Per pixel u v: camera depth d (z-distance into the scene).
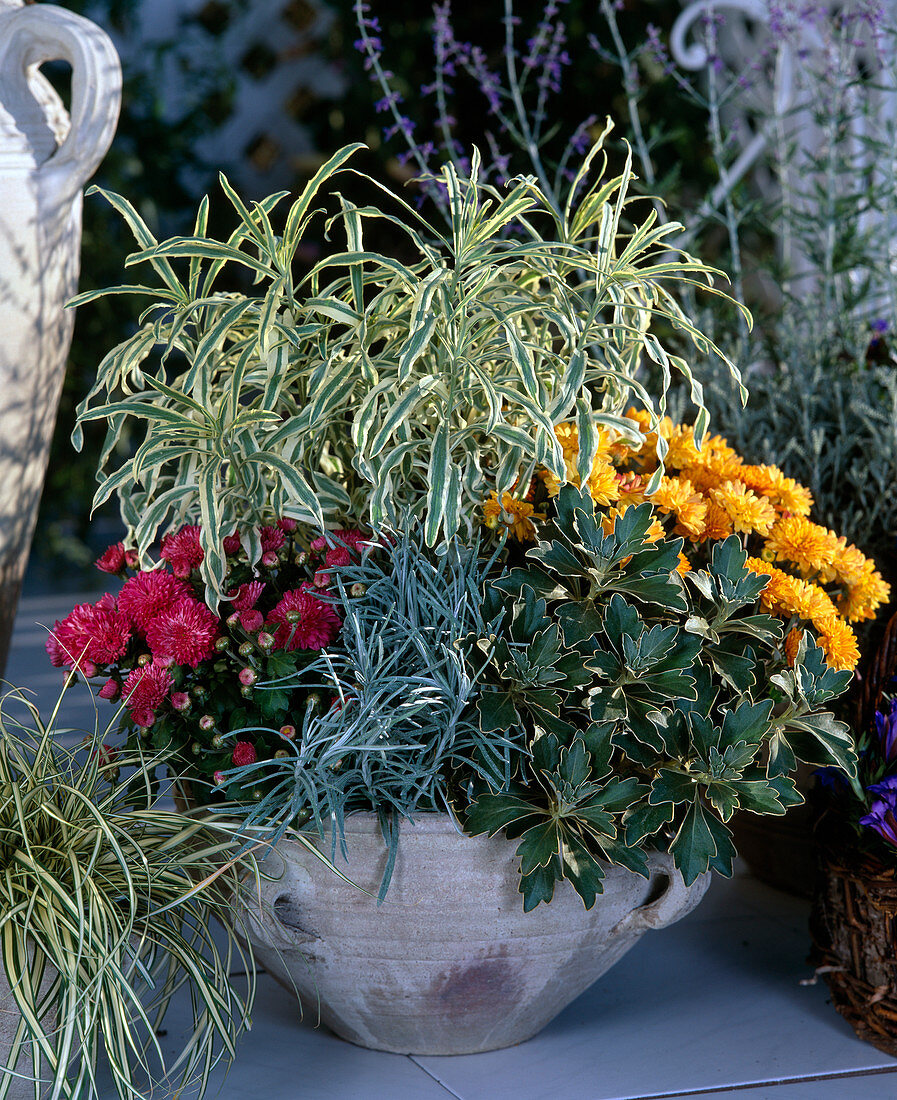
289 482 1.33
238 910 1.25
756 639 1.34
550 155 3.54
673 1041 1.41
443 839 1.20
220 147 3.82
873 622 1.78
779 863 1.84
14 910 1.07
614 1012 1.49
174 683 1.28
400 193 3.64
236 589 1.39
